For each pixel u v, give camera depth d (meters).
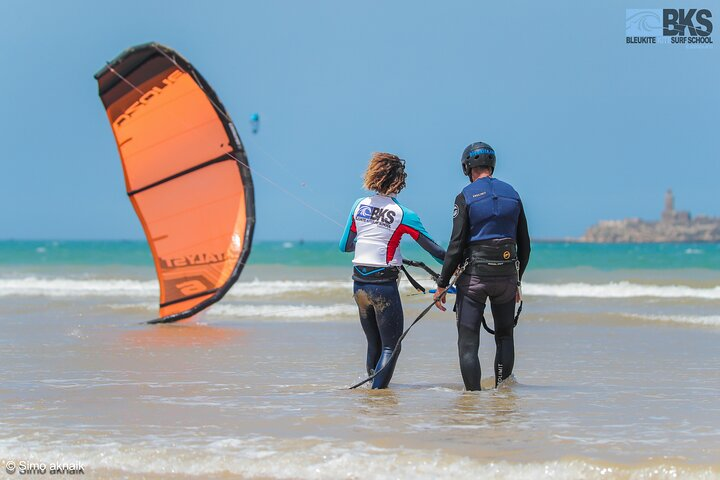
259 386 24.66
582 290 74.94
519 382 25.59
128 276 104.38
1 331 41.72
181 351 33.81
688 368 29.17
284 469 15.48
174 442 17.36
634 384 25.19
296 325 45.59
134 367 29.09
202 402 21.84
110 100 44.56
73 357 31.84
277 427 18.62
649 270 112.12
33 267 130.50
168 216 46.47
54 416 20.09
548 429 18.28
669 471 14.84
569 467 15.11
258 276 101.81
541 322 47.28
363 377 26.56
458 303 22.75
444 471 15.18
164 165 45.81
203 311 46.97
